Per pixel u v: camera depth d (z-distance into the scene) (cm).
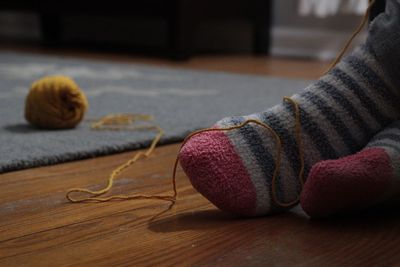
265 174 75
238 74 225
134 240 69
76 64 249
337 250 66
